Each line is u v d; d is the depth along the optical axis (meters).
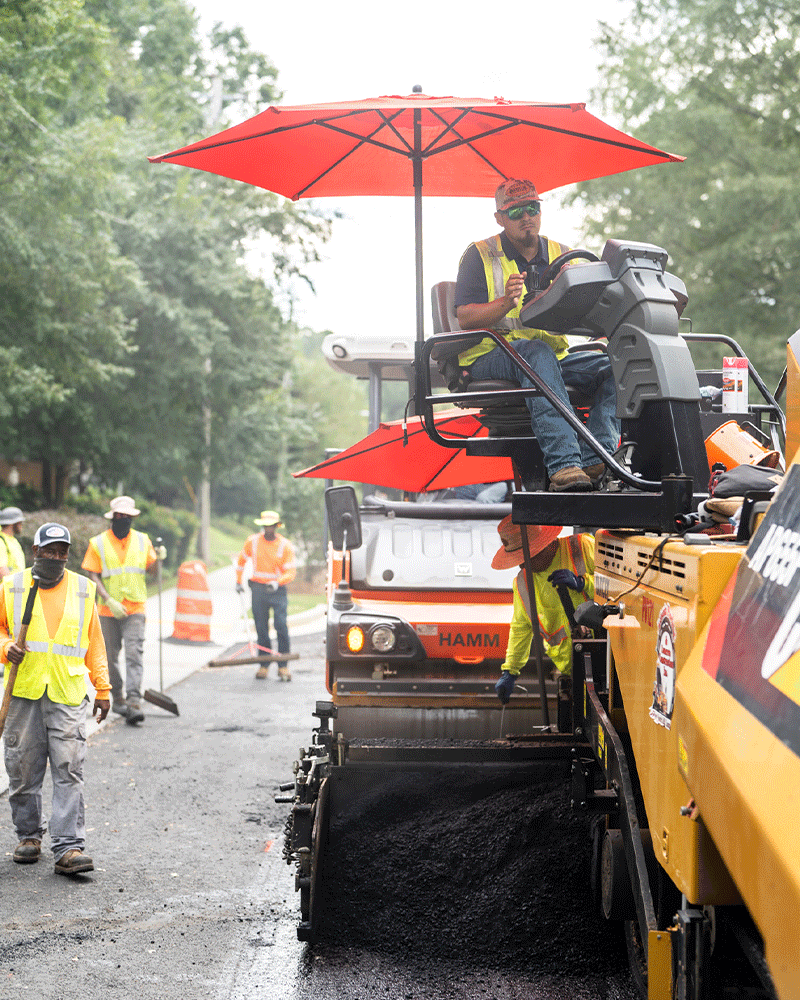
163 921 5.57
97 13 26.69
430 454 7.20
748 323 25.17
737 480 3.86
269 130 5.33
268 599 14.45
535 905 5.16
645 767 3.74
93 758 9.45
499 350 5.24
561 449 4.91
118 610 10.95
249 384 28.11
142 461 28.16
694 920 3.18
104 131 18.14
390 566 7.27
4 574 10.16
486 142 5.70
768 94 25.39
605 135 5.31
